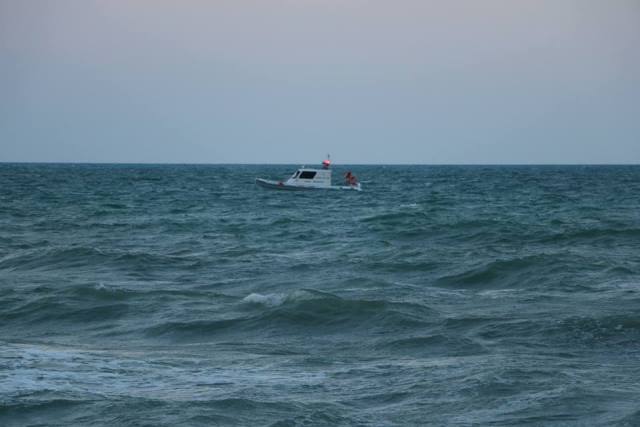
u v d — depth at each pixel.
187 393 33.12
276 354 41.78
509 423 29.03
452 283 68.38
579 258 76.81
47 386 33.97
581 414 29.70
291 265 79.31
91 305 55.62
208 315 52.19
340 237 108.69
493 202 198.12
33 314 53.66
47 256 82.88
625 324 46.25
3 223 131.12
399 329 47.47
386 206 180.38
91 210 164.38
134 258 81.56
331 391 33.59
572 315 49.75
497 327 46.72
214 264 80.56
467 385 33.59
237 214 155.75
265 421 29.45
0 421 29.59
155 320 51.34
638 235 101.56
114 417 29.86
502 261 72.62
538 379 34.34
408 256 83.62
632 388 32.81
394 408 31.11
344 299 52.84
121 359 39.94
